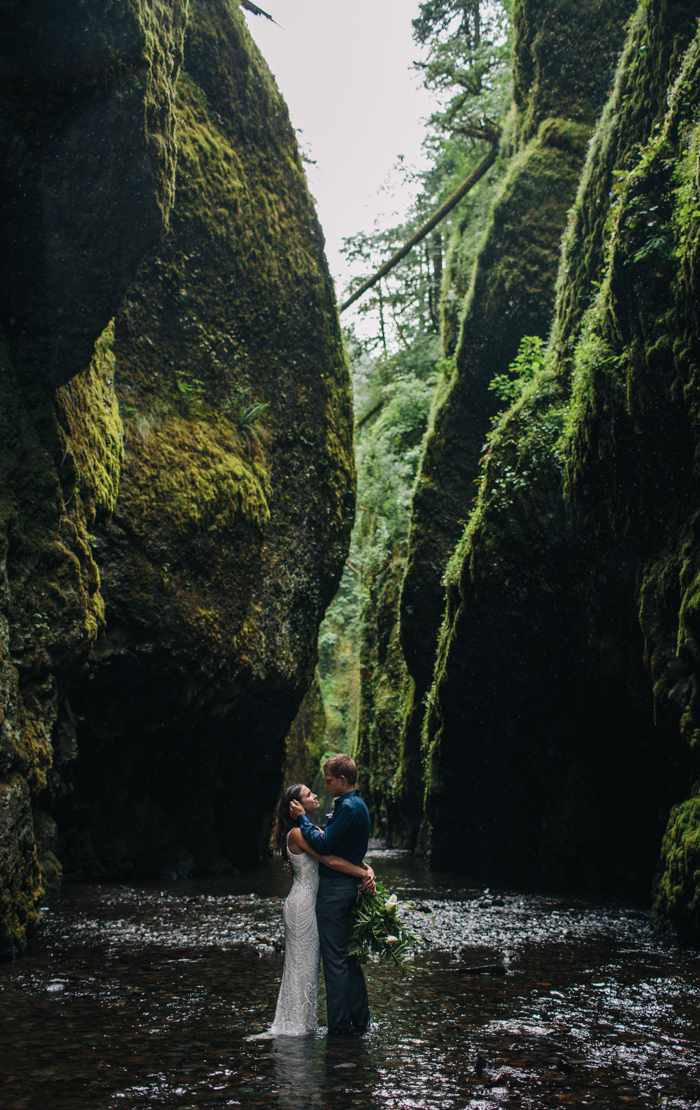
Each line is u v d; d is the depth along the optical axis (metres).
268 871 15.77
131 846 13.22
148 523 12.66
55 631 8.46
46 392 9.17
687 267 8.53
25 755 7.01
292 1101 3.46
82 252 8.65
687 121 9.13
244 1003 5.14
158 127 8.85
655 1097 3.59
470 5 20.27
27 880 7.08
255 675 14.71
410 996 5.48
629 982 5.95
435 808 16.91
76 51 7.50
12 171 7.84
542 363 13.92
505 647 13.91
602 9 16.59
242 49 16.41
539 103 17.50
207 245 14.98
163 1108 3.37
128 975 5.91
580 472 11.15
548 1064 4.04
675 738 9.11
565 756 13.73
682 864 7.88
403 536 26.19
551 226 17.03
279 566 15.86
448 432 19.14
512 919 9.36
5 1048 4.15
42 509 8.55
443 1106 3.45
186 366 14.43
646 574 9.88
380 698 26.48
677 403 9.09
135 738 13.30
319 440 17.52
